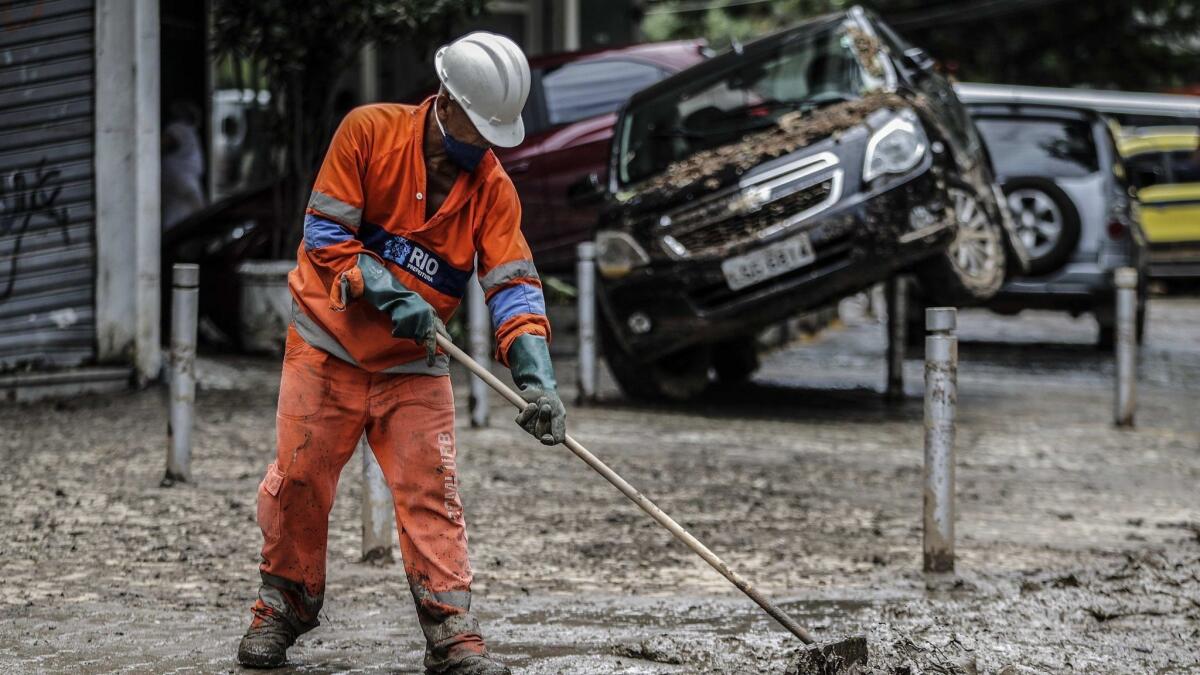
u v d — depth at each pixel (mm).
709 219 18078
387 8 20562
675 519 12398
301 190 22312
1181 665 8266
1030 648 8492
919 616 9250
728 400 20547
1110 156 26938
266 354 22344
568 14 34406
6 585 9492
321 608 8258
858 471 15023
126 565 10148
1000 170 26938
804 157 17891
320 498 7480
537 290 7332
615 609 9336
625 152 19391
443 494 7414
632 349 18719
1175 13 54438
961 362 26656
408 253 7141
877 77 18359
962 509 13320
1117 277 18766
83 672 7520
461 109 6973
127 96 18031
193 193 25828
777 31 19938
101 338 18266
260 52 20828
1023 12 52594
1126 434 18281
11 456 14289
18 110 17578
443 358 7453
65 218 17938
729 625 8969
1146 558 10938
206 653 7934
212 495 12602
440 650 7379
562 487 13617
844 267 17531
